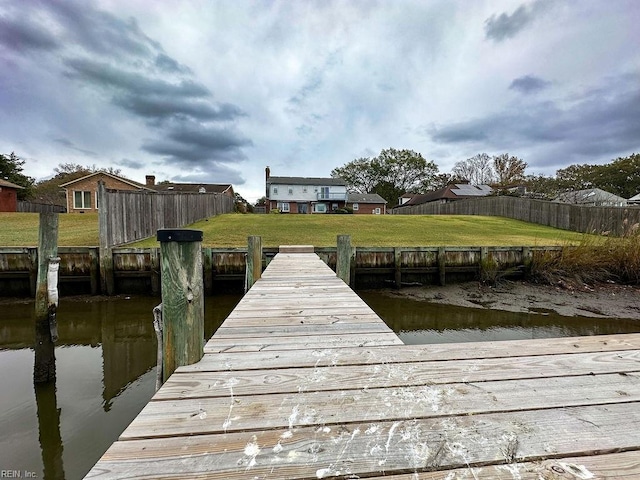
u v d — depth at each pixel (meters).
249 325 2.29
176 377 1.44
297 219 15.80
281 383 1.38
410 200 42.28
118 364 3.64
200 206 14.91
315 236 10.41
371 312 2.66
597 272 7.71
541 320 5.67
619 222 11.55
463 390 1.31
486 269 7.77
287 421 1.10
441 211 25.73
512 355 1.66
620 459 0.93
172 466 0.88
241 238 9.55
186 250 1.57
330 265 7.43
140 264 6.64
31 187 27.06
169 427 1.06
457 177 43.59
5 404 2.80
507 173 36.00
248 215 18.42
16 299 6.21
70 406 2.77
